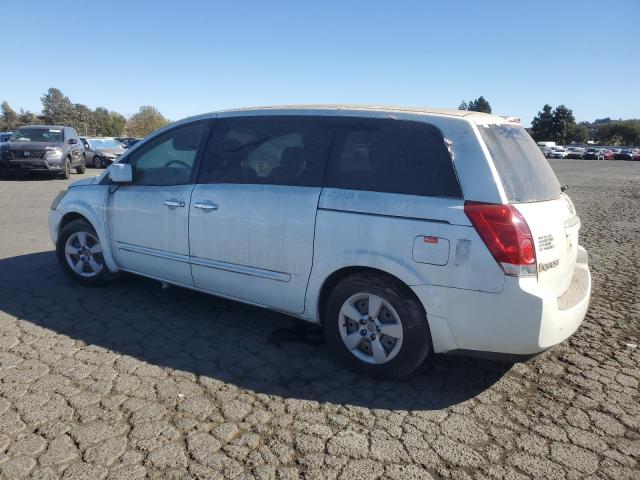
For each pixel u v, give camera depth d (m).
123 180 4.57
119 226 4.79
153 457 2.63
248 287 4.00
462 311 3.12
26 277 5.50
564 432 2.96
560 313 3.11
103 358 3.68
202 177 4.25
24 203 11.13
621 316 4.81
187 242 4.28
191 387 3.33
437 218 3.15
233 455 2.67
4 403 3.06
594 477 2.59
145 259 4.64
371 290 3.39
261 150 3.99
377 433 2.90
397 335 3.36
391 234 3.27
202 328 4.29
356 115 3.65
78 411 3.00
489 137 3.30
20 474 2.47
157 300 4.89
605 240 8.80
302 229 3.62
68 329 4.16
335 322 3.60
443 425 3.00
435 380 3.53
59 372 3.45
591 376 3.62
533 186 3.39
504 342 3.08
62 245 5.25
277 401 3.20
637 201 15.70
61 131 18.03
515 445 2.82
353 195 3.46
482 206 3.07
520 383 3.51
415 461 2.66
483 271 3.04
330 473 2.56
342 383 3.46
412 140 3.39
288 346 4.01
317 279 3.61
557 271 3.27
